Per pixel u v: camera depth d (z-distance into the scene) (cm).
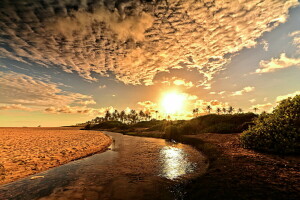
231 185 461
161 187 566
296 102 923
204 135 2075
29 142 1894
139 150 1434
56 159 1021
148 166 874
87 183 619
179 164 905
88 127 9556
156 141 2281
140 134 3662
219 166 677
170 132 2766
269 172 532
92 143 1925
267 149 825
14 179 658
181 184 577
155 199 474
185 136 2306
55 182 630
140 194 512
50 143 1811
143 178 672
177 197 475
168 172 752
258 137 930
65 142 1944
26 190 552
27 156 1060
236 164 665
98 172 764
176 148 1534
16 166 826
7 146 1517
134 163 944
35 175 718
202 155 1141
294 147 738
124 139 2669
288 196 364
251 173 539
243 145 1046
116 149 1512
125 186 584
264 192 395
